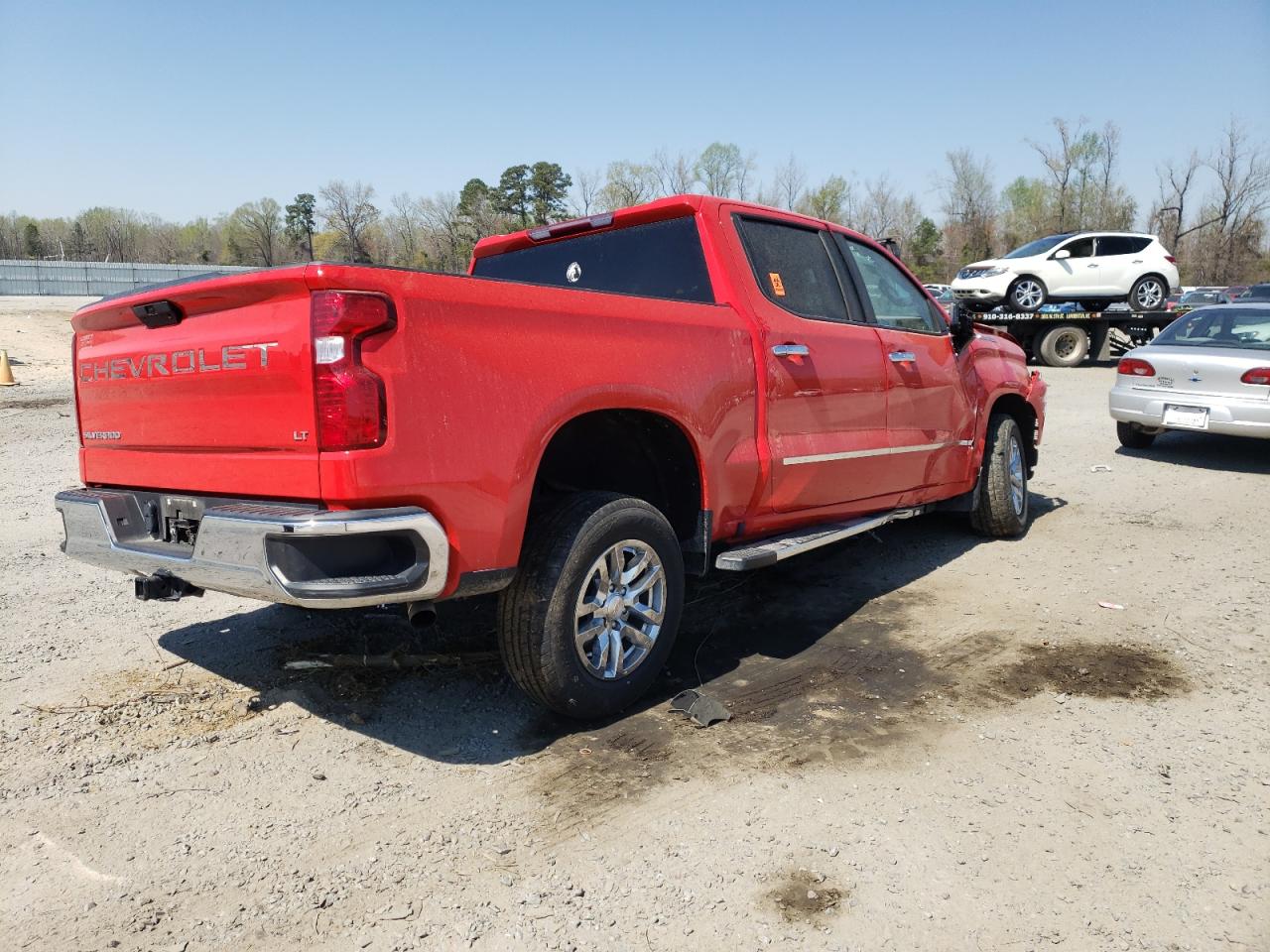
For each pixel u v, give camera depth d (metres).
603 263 4.52
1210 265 60.16
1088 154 63.38
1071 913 2.38
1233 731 3.42
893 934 2.30
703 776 3.09
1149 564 5.72
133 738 3.36
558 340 3.17
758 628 4.61
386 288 2.71
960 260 67.75
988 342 6.27
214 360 2.97
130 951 2.24
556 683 3.22
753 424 4.01
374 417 2.67
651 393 3.49
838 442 4.54
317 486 2.71
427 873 2.56
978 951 2.24
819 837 2.73
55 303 41.84
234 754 3.25
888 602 5.02
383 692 3.77
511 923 2.35
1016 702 3.69
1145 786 3.02
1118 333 22.41
